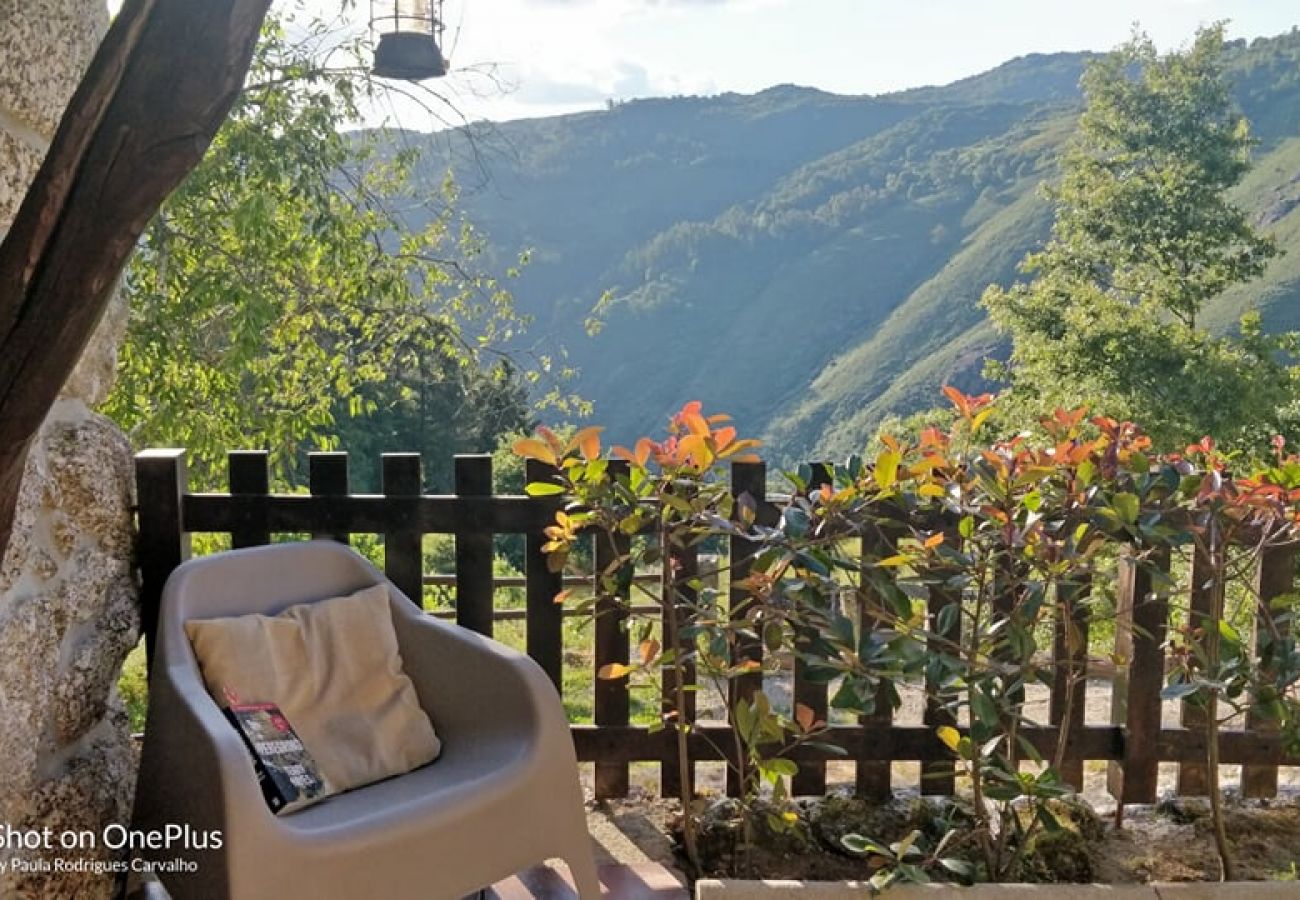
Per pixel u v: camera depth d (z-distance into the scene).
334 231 6.47
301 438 7.09
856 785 2.56
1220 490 2.07
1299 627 2.34
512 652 2.04
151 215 1.02
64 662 1.93
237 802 1.58
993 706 2.00
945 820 2.33
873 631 2.15
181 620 1.99
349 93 6.38
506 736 1.98
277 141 6.15
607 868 2.29
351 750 2.03
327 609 2.16
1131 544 2.35
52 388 1.06
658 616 3.07
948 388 2.23
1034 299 17.22
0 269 1.00
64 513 1.98
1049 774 2.03
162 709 1.82
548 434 2.17
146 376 6.14
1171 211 17.12
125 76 0.96
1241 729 2.59
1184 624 2.57
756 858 2.36
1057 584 2.21
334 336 7.70
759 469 2.41
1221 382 15.50
